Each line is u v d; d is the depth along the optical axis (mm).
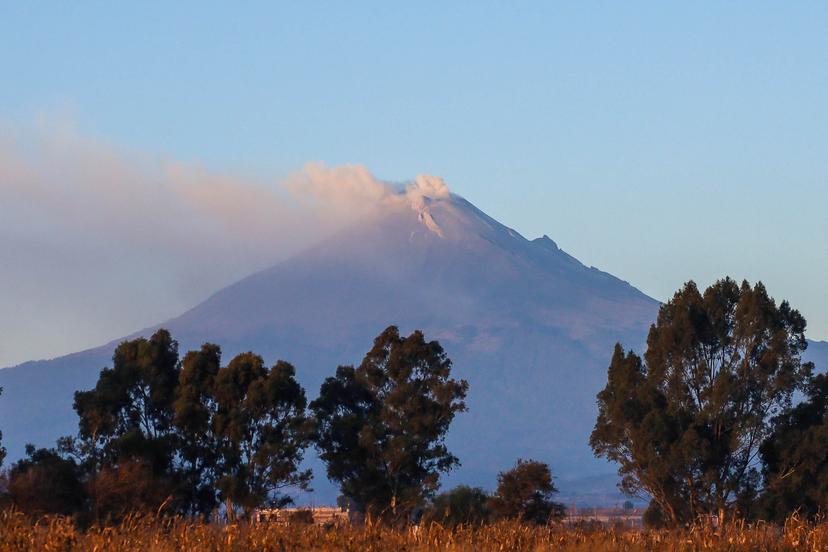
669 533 82625
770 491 147125
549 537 80500
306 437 158875
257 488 156125
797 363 155500
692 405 155125
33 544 70375
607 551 76438
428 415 168625
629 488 154125
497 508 162875
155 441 153625
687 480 148750
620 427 155500
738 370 154750
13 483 134000
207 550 72750
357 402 174625
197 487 158125
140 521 77500
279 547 75438
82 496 135875
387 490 163875
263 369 163875
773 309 155000
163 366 167000
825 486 143000
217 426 158500
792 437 146500
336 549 74625
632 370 161250
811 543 77938
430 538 77125
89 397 161875
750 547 78000
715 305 157250
